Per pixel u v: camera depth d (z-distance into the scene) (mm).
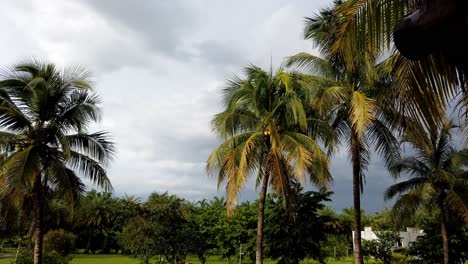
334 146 18766
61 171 16078
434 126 4305
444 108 4211
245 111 18422
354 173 17844
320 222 25000
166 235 26703
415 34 2170
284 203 16578
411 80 4250
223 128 17375
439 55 3779
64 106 16375
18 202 15219
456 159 23969
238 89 17625
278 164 15812
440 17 2066
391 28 3980
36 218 15766
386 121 17062
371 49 4184
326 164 16250
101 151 17047
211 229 37250
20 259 23812
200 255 28375
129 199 52875
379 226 66938
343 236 53844
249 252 29922
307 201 24438
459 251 27547
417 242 29719
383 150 18625
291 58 18406
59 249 33625
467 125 4266
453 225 28031
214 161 17203
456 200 23422
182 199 28859
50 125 15734
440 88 4078
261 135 16891
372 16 4051
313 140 17188
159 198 29078
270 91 17609
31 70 16000
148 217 27656
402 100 4402
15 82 15641
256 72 17516
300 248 24156
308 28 16188
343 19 4238
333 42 4633
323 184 16250
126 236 28234
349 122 18125
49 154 16031
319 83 17125
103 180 17297
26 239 27094
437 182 24938
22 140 15727
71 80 16094
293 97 16406
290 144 15812
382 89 16422
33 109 15727
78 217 60562
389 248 38375
